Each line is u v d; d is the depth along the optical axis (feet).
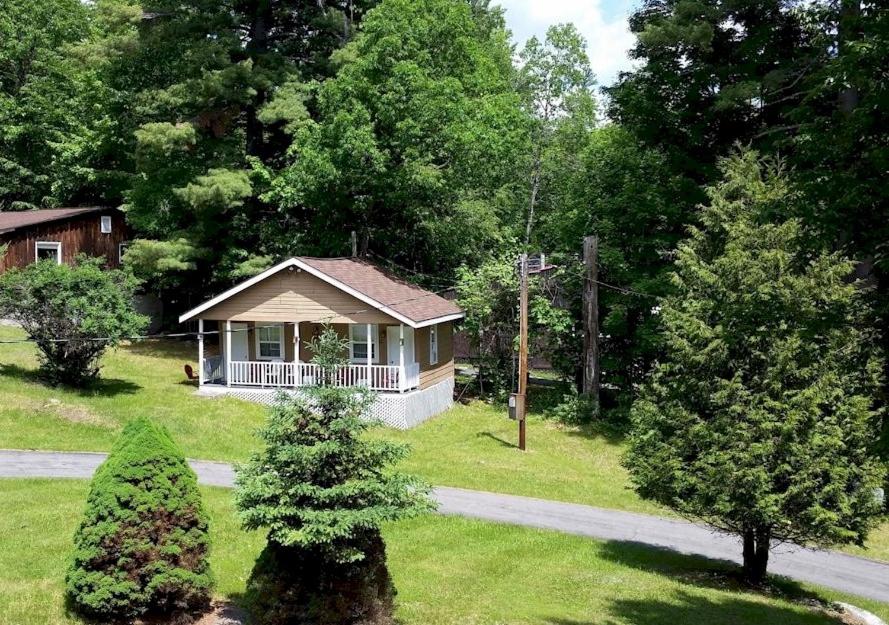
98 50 107.24
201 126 109.50
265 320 92.84
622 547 58.29
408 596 41.27
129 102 120.47
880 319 32.14
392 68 97.71
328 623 32.22
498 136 104.94
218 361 100.07
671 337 52.75
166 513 34.27
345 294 90.43
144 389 92.68
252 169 111.04
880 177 30.58
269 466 33.88
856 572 61.26
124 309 86.38
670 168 97.19
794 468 47.06
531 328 110.63
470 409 106.52
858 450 46.88
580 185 113.29
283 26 122.83
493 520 60.29
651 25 90.17
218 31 110.83
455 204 110.73
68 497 54.19
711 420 49.39
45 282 82.23
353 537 32.32
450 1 108.68
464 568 48.06
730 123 96.37
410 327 93.91
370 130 96.53
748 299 42.37
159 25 108.78
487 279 109.70
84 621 33.68
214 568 43.11
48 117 147.33
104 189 142.72
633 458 54.08
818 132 34.32
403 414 89.76
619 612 42.29
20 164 148.05
